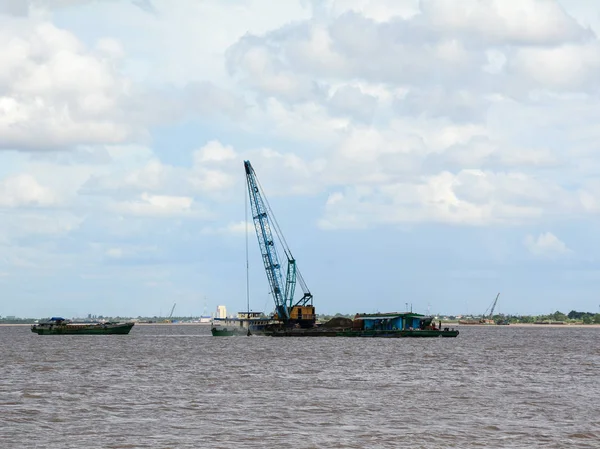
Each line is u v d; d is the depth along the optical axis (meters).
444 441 140.25
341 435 145.12
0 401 187.00
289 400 189.12
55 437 143.25
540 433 147.50
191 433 146.88
